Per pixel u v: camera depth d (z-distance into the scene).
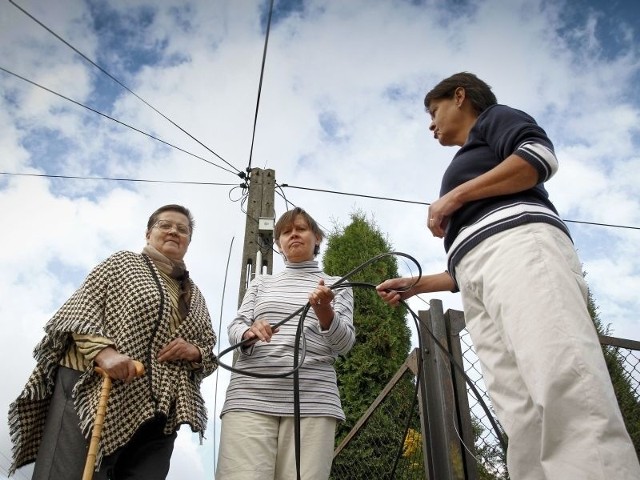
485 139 1.41
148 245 2.14
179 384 1.84
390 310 5.54
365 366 5.09
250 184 5.53
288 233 2.32
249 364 1.95
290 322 2.04
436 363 2.04
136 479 1.69
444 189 1.45
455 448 1.88
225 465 1.78
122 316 1.79
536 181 1.22
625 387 2.29
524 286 1.10
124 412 1.66
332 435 1.88
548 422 0.98
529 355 1.04
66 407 1.62
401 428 2.79
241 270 4.88
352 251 6.14
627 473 0.88
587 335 1.03
